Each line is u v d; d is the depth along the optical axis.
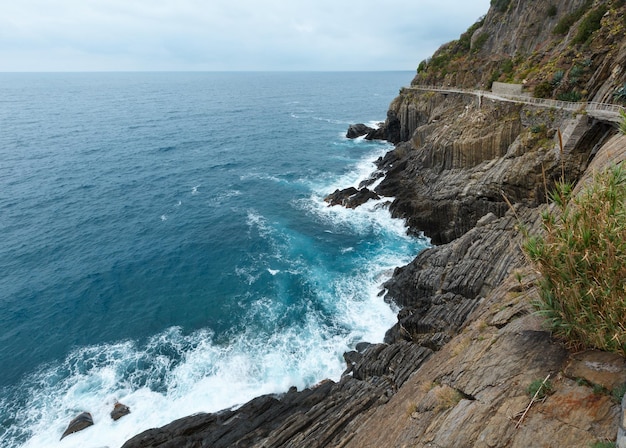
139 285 39.88
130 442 22.11
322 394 24.03
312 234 49.28
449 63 77.44
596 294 7.69
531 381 8.83
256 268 42.25
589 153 33.31
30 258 44.41
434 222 46.53
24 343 32.50
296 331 32.81
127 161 81.44
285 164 80.31
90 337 33.09
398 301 34.41
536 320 10.59
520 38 58.88
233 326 33.78
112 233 50.38
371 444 12.13
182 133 111.06
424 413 10.69
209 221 53.75
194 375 28.81
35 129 112.56
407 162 60.22
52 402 27.00
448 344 15.04
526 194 37.50
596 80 38.09
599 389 7.74
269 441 19.55
